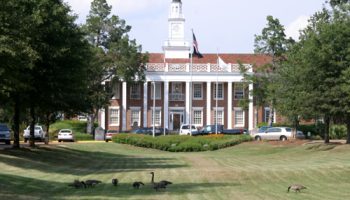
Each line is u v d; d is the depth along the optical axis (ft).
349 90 129.39
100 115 294.66
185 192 76.59
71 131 232.73
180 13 321.52
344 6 145.28
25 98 125.49
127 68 269.85
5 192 71.92
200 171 106.52
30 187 78.02
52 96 125.18
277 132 217.97
